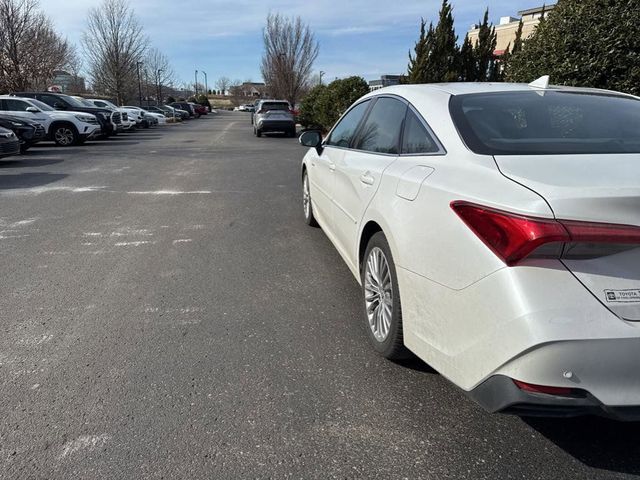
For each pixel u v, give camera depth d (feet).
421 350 8.54
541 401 6.44
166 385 9.73
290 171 39.27
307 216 21.79
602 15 22.97
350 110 16.19
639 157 7.98
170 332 11.91
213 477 7.41
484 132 9.04
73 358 10.70
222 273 15.96
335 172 14.83
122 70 142.10
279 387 9.71
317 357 10.83
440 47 43.29
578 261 6.48
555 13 25.21
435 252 7.94
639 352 6.30
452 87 11.20
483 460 7.75
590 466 7.61
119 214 23.89
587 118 9.61
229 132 95.14
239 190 30.60
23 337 11.62
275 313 13.01
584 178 7.03
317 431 8.44
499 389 6.72
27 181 33.14
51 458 7.78
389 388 9.69
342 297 14.11
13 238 19.67
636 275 6.49
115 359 10.68
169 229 21.24
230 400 9.28
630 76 22.81
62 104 70.13
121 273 15.84
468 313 7.16
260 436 8.30
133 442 8.15
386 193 10.15
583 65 23.30
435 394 9.50
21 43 94.89
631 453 7.89
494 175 7.55
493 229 6.88
